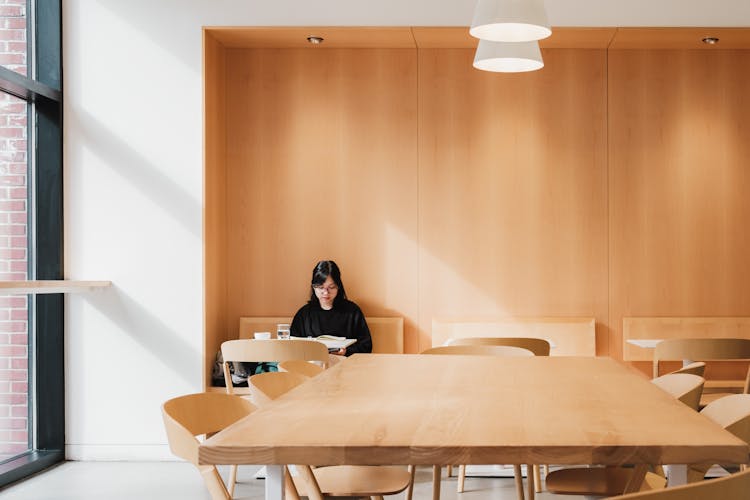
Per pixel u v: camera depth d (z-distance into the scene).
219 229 5.96
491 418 2.07
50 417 5.60
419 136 6.10
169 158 5.63
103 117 5.66
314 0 5.61
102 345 5.64
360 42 5.94
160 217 5.63
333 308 5.95
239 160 6.15
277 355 4.48
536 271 6.07
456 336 5.98
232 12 5.63
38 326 5.61
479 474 4.99
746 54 6.03
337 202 6.12
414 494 4.54
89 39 5.67
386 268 6.11
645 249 6.04
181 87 5.64
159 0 5.65
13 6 5.37
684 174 6.03
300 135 6.13
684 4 5.51
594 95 6.06
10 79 4.91
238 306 6.16
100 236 5.66
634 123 6.05
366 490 2.75
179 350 5.61
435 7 5.59
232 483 4.56
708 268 6.02
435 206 6.09
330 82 6.12
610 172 6.05
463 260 6.09
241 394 5.56
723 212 6.02
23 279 5.43
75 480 5.02
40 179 5.60
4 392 5.14
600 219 6.05
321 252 6.13
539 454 1.73
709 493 1.32
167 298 5.62
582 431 1.89
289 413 2.15
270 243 6.14
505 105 6.09
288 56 6.13
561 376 2.98
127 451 5.61
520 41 3.68
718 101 6.03
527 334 5.95
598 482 2.87
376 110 6.12
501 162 6.08
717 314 6.02
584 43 5.90
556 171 6.07
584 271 6.06
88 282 5.27
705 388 5.77
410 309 6.11
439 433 1.87
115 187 5.65
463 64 6.09
